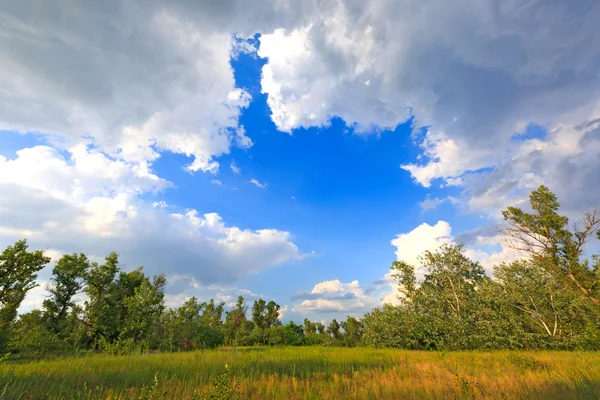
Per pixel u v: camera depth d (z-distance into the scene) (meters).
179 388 7.51
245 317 60.34
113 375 9.45
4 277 28.48
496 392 7.63
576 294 26.27
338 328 66.00
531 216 26.84
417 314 31.06
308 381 8.82
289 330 44.97
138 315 32.44
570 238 25.88
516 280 30.19
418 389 8.05
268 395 7.40
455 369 11.09
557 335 25.47
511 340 24.28
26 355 16.45
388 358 15.62
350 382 9.18
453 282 32.66
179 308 34.91
